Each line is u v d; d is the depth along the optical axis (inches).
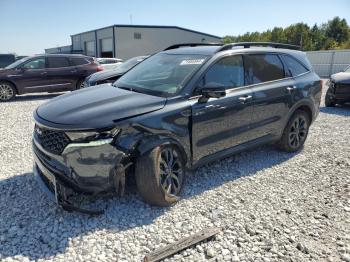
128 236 116.6
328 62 1066.1
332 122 307.9
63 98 147.4
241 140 171.8
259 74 181.0
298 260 106.5
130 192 146.3
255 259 106.6
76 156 118.2
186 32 1464.1
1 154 203.5
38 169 139.0
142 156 127.2
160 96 141.9
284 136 201.5
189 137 144.1
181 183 143.7
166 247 108.8
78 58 510.9
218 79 158.6
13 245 110.7
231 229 122.5
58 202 119.6
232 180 165.3
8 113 354.0
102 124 118.5
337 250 111.9
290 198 147.6
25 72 470.0
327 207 140.1
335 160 196.5
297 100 198.7
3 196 143.8
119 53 1362.0
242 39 2888.8
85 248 109.6
